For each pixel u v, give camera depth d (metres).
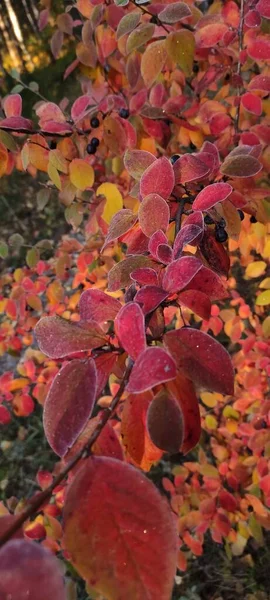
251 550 0.56
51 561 0.12
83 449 0.15
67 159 0.37
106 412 0.16
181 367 0.17
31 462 0.69
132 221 0.23
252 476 0.43
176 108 0.39
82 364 0.17
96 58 0.42
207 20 0.37
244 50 0.37
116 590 0.13
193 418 0.18
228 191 0.22
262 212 0.29
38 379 0.46
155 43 0.32
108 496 0.14
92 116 0.40
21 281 0.51
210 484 0.44
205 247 0.25
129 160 0.26
